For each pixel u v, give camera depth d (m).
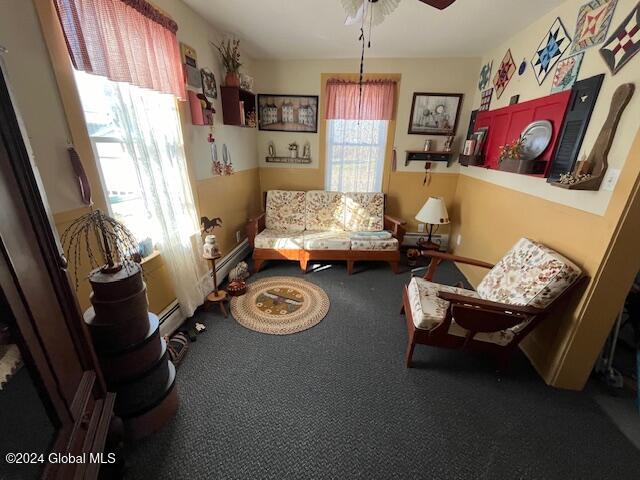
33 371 0.70
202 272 2.39
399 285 2.87
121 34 1.39
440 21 2.21
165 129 1.87
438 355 1.95
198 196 2.34
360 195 3.43
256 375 1.73
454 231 3.58
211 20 2.30
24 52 1.08
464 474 1.24
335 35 2.55
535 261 1.70
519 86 2.32
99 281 1.10
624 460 1.30
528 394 1.65
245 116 3.08
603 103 1.48
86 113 1.41
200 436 1.36
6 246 0.66
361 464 1.26
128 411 1.26
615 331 1.66
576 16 1.72
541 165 1.92
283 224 3.44
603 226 1.42
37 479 0.67
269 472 1.22
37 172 0.80
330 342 2.04
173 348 1.82
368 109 3.34
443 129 3.37
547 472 1.25
